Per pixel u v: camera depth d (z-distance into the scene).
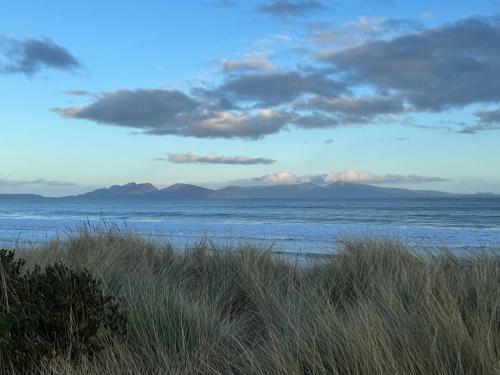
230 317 5.54
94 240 9.12
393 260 6.81
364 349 3.33
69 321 3.92
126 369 3.66
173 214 73.00
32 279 4.32
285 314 4.46
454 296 4.84
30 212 82.69
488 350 3.30
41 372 3.49
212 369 3.68
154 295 4.94
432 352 3.29
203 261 7.76
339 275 6.57
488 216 61.69
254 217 61.38
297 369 3.32
